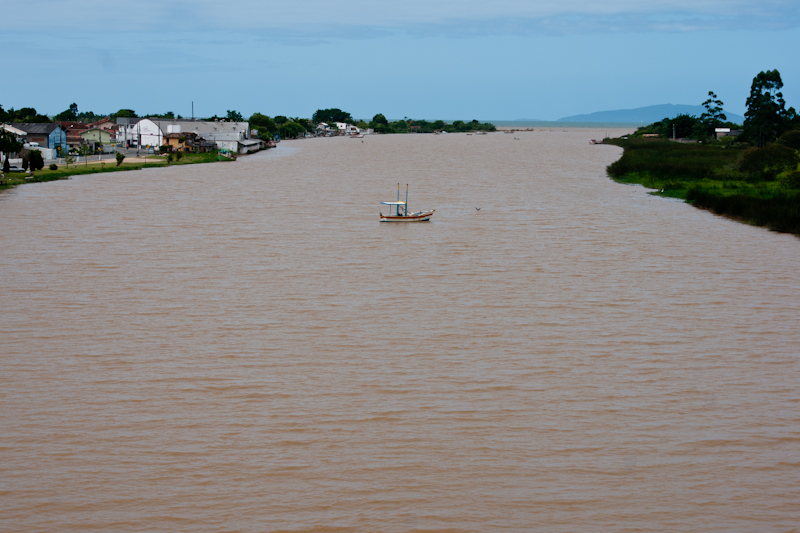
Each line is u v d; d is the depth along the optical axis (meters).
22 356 30.39
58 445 23.41
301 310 36.91
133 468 22.28
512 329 34.34
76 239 53.81
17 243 52.09
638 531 19.73
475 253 50.31
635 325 34.97
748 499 21.05
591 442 23.95
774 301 39.00
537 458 23.02
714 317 36.25
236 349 31.48
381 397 27.00
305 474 22.14
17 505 20.48
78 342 32.06
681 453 23.34
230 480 21.80
